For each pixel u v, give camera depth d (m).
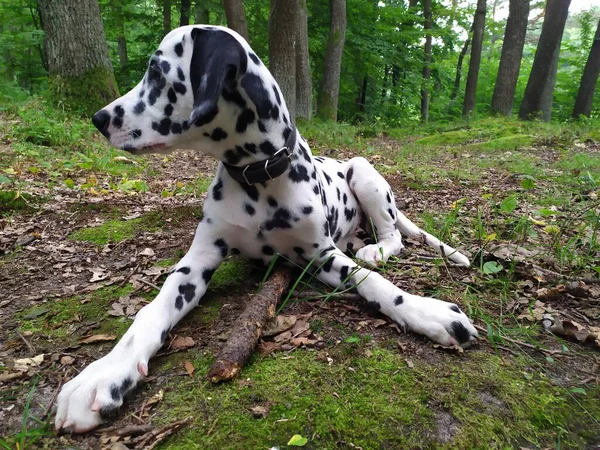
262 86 0.67
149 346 0.59
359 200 1.03
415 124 5.39
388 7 5.78
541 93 4.55
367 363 0.60
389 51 5.95
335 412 0.51
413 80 6.67
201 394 0.54
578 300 0.80
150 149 0.70
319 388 0.55
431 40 7.03
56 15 2.54
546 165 2.22
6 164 1.66
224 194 0.74
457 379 0.57
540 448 0.49
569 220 1.17
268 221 0.74
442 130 4.22
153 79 0.69
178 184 1.70
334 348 0.63
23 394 0.56
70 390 0.51
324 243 0.78
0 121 2.16
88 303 0.80
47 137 2.04
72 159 1.85
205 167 2.15
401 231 1.13
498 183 1.87
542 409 0.53
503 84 5.05
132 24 6.35
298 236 0.75
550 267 0.93
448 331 0.63
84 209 1.33
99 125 0.70
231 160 0.71
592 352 0.66
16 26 5.05
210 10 5.02
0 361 0.63
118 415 0.51
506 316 0.74
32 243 1.08
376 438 0.48
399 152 2.79
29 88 5.18
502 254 0.97
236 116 0.66
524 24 4.88
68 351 0.65
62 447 0.47
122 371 0.54
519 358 0.63
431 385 0.56
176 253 1.03
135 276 0.90
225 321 0.70
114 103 0.70
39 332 0.70
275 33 3.35
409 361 0.60
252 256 0.80
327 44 4.82
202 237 0.75
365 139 3.63
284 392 0.54
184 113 0.68
